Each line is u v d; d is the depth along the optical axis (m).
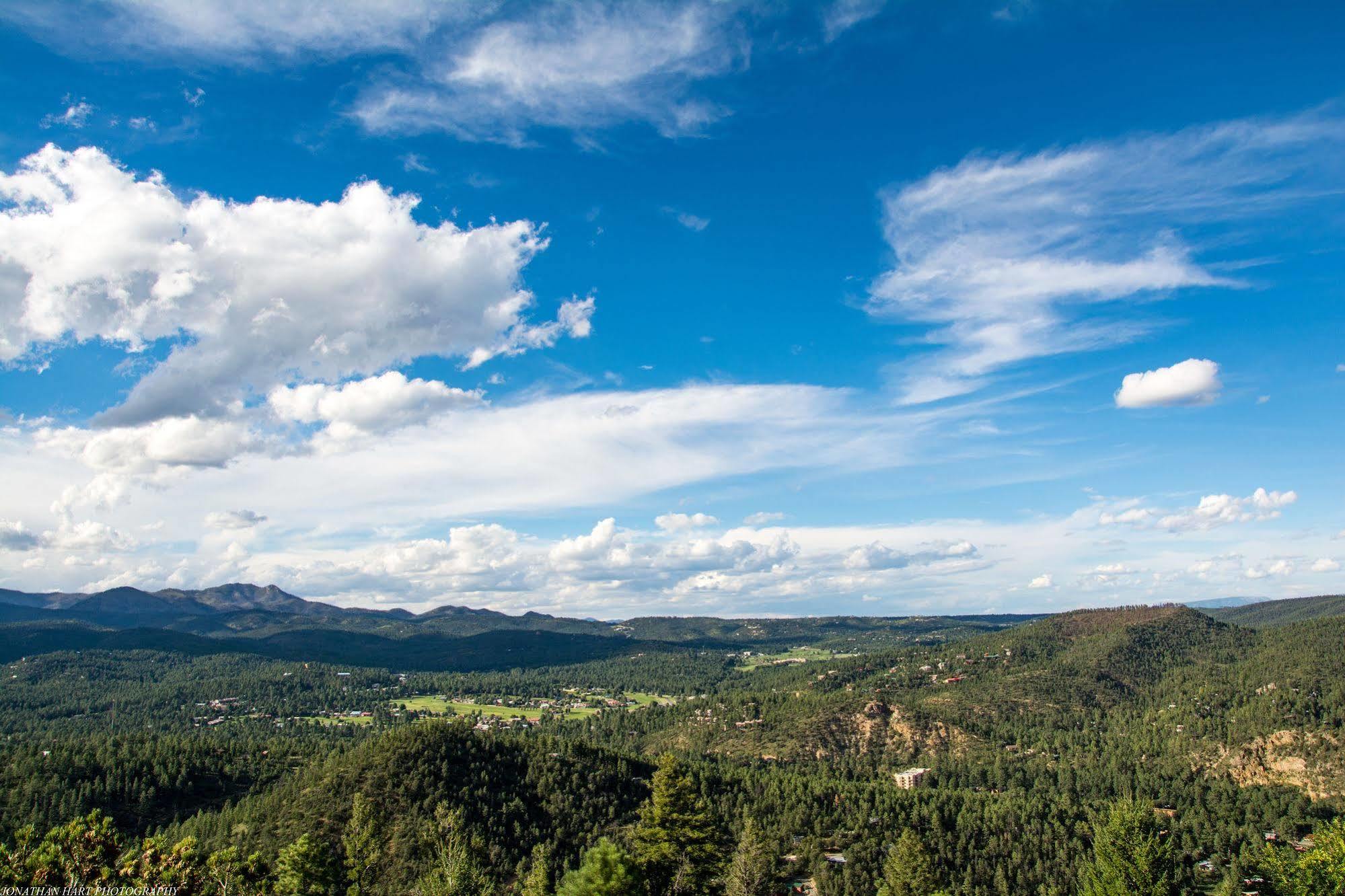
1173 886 95.88
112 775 197.88
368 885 127.06
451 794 169.38
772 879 111.75
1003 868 171.12
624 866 73.88
